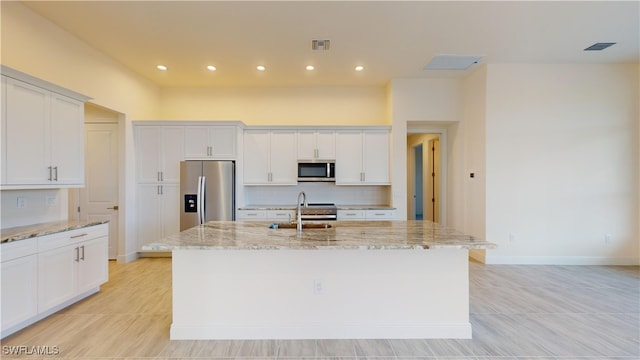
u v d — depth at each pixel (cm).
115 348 232
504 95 454
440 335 245
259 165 523
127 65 456
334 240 230
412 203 806
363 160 523
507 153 457
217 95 560
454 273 246
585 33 357
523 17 320
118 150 464
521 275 405
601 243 454
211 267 245
